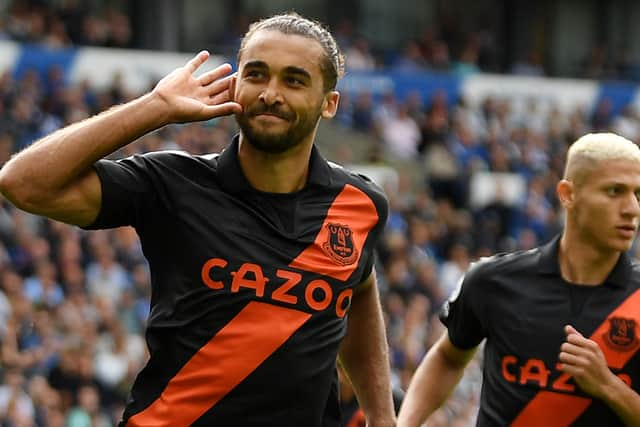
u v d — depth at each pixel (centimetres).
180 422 716
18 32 3309
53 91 2998
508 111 4059
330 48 736
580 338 857
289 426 727
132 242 2439
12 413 1914
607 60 5206
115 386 2120
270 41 720
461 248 3075
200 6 4403
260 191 741
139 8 4084
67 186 699
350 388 1095
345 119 3759
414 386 970
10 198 694
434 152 3731
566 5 5219
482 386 934
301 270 734
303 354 725
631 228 889
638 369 888
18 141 2739
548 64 5197
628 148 894
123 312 2292
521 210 3584
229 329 718
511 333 905
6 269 2159
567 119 4181
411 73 3972
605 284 900
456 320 943
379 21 4891
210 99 724
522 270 916
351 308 829
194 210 730
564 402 883
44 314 2117
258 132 719
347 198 768
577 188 897
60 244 2327
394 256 2811
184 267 726
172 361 725
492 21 5091
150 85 3316
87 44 3522
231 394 715
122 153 2638
